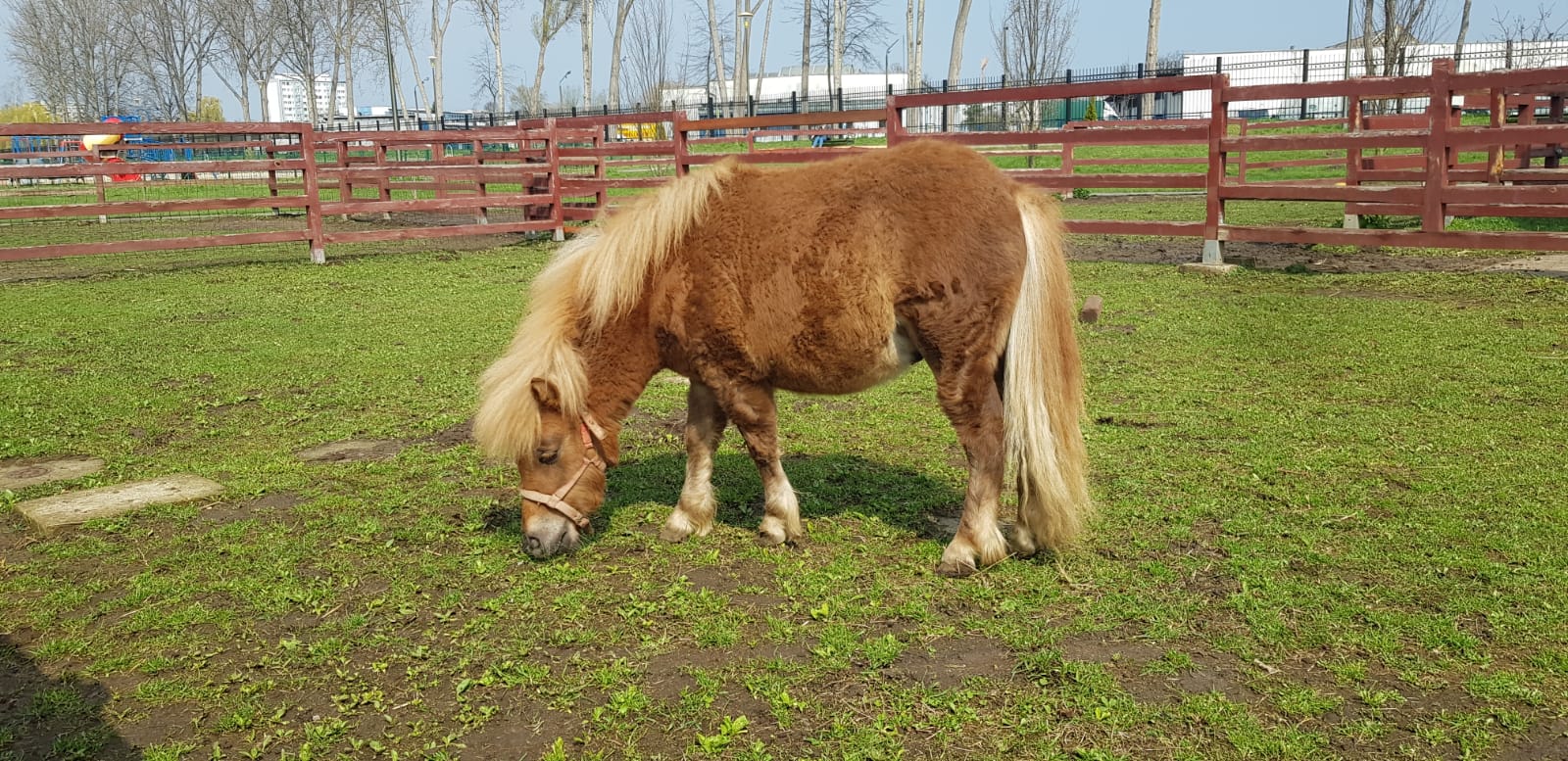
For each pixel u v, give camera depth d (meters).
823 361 3.92
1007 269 3.79
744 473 5.39
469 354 8.28
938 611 3.77
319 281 12.02
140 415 6.64
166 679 3.46
